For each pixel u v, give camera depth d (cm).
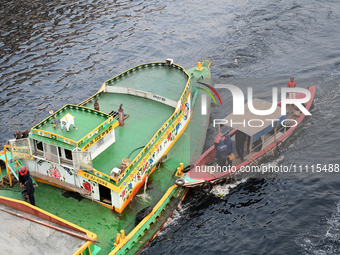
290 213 3167
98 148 3091
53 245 2627
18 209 2945
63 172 3031
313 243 2894
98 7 6888
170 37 6006
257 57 5419
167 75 4044
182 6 6931
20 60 5409
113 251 2633
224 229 3058
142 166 3062
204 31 6134
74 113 3184
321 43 5666
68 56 5534
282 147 3819
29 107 4547
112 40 5938
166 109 3653
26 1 6994
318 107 4322
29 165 3175
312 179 3466
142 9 6844
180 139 3725
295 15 6450
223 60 5388
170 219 3147
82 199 3055
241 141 3541
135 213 2952
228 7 6844
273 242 2927
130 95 3812
